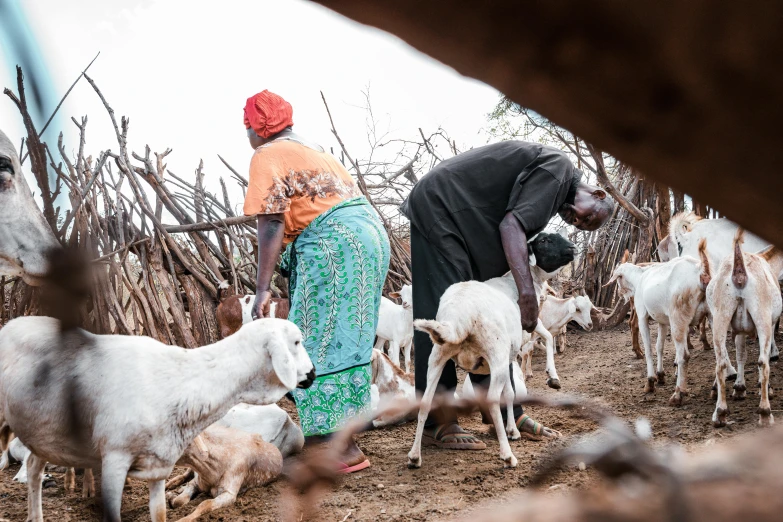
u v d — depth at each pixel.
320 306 4.43
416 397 5.03
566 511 0.26
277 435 4.92
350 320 4.41
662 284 6.83
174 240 8.55
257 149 4.46
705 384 7.22
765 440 0.26
